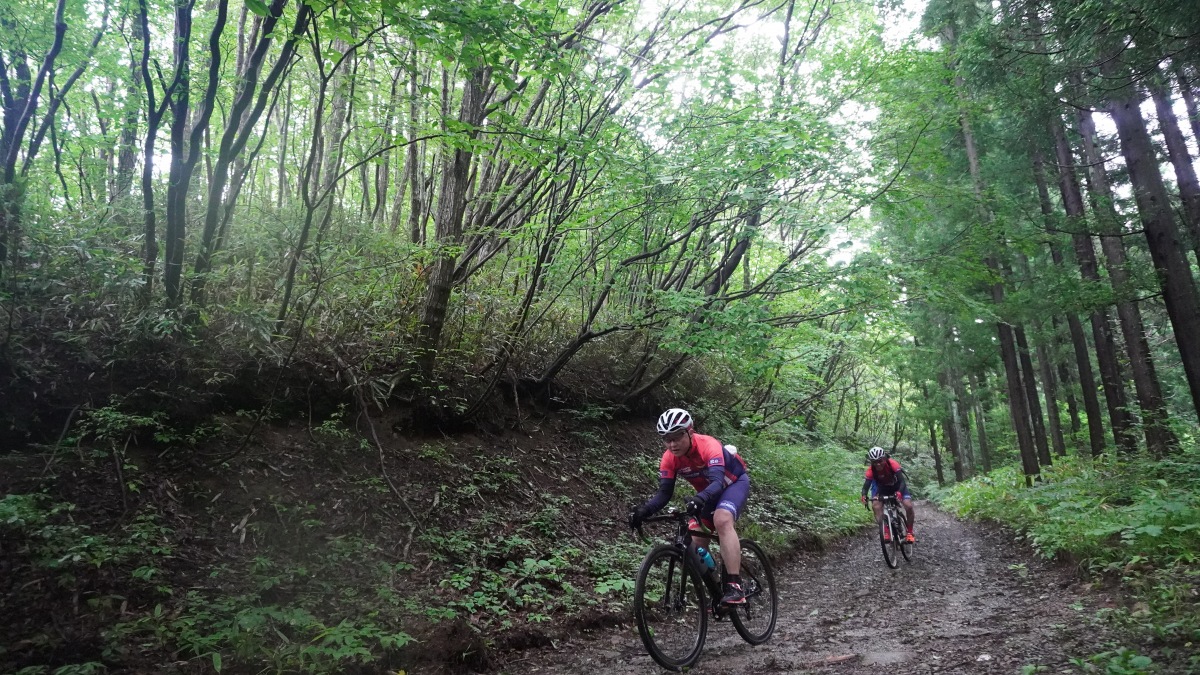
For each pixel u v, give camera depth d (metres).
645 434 11.59
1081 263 12.29
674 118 8.09
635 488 9.47
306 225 5.74
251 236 7.16
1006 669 3.71
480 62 6.00
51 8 5.85
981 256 10.24
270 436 6.12
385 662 4.09
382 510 6.04
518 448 8.61
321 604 4.55
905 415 25.34
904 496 9.20
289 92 8.77
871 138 9.15
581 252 8.95
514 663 4.61
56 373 5.20
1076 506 8.84
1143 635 3.93
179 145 5.47
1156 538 6.12
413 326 7.53
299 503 5.60
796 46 10.13
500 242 9.09
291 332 6.51
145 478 5.07
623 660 4.64
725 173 7.89
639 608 4.24
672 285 10.57
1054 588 6.24
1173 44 6.29
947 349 17.20
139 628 3.79
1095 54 6.98
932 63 8.84
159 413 5.39
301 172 7.76
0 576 3.76
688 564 4.74
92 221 6.12
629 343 11.57
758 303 8.59
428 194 9.73
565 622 5.32
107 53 6.66
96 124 7.81
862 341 13.14
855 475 17.67
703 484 5.01
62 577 3.90
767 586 5.46
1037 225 10.07
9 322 4.85
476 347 8.41
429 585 5.30
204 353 5.90
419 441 7.38
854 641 4.85
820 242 9.48
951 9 11.05
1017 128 10.12
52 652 3.46
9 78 5.89
